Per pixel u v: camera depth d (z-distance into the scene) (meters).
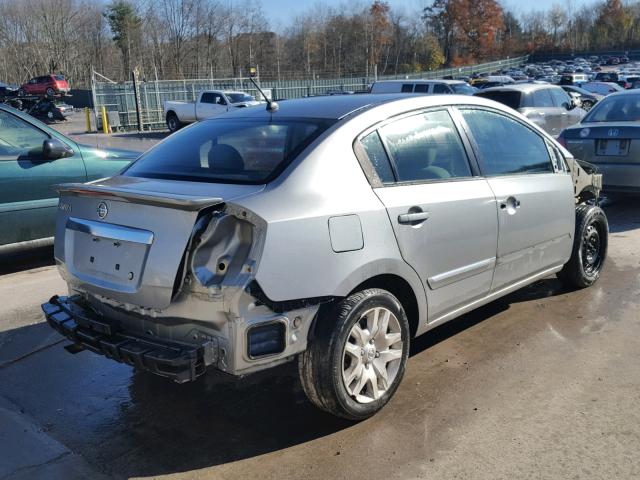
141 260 3.01
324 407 3.25
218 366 2.93
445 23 112.06
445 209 3.71
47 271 6.58
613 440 3.18
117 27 71.44
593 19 128.88
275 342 2.97
